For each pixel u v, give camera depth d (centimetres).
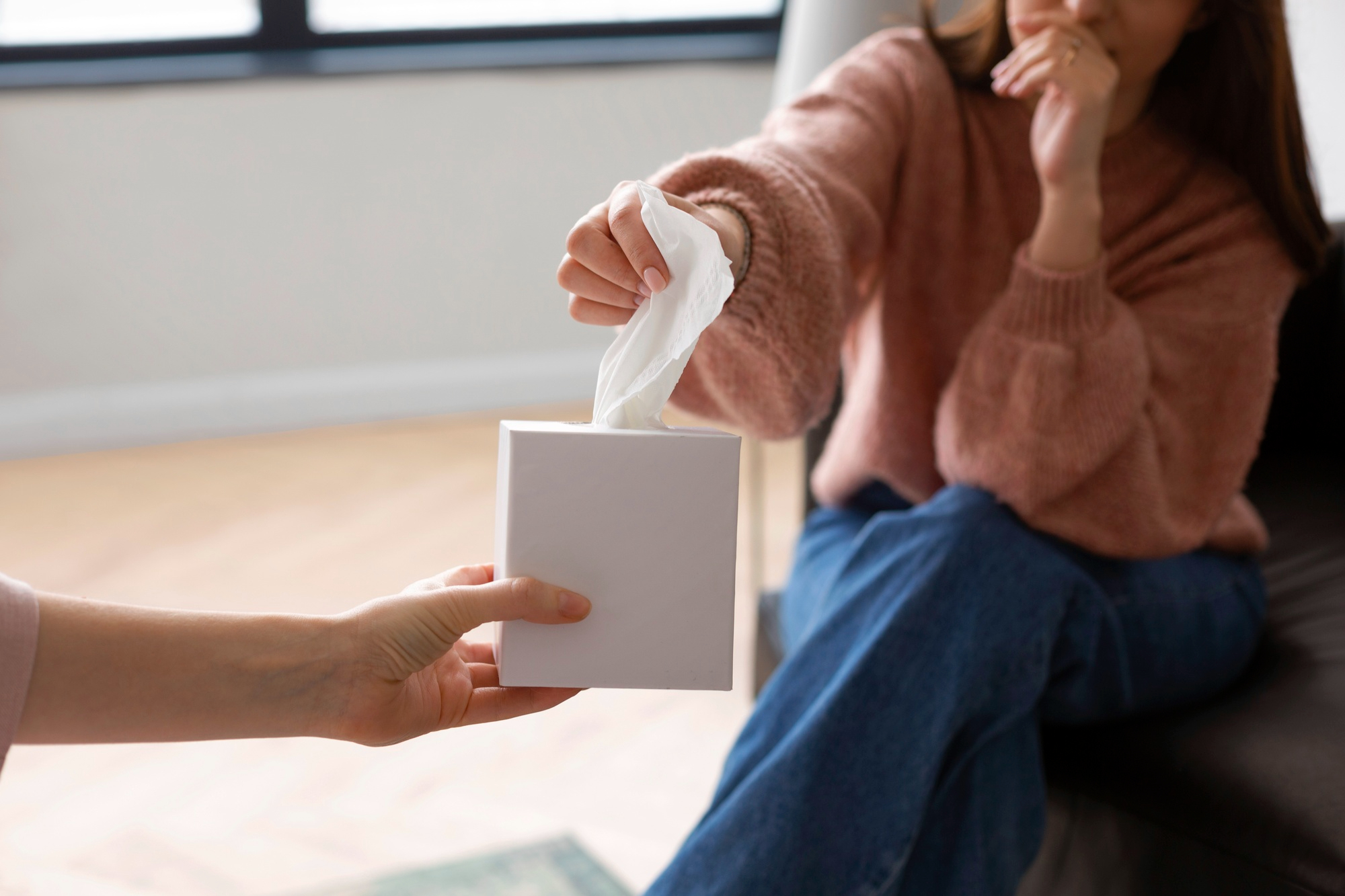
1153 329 102
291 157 292
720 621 64
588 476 62
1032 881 97
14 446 279
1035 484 92
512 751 150
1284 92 105
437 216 308
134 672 57
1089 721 95
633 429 66
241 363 297
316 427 306
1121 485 96
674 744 152
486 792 139
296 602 193
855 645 85
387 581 204
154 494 254
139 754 149
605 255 69
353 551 219
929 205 109
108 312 283
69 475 267
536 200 316
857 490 116
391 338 311
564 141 315
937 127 109
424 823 132
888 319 110
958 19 116
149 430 290
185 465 276
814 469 137
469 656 72
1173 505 101
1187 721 93
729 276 64
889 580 87
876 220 101
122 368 287
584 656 63
